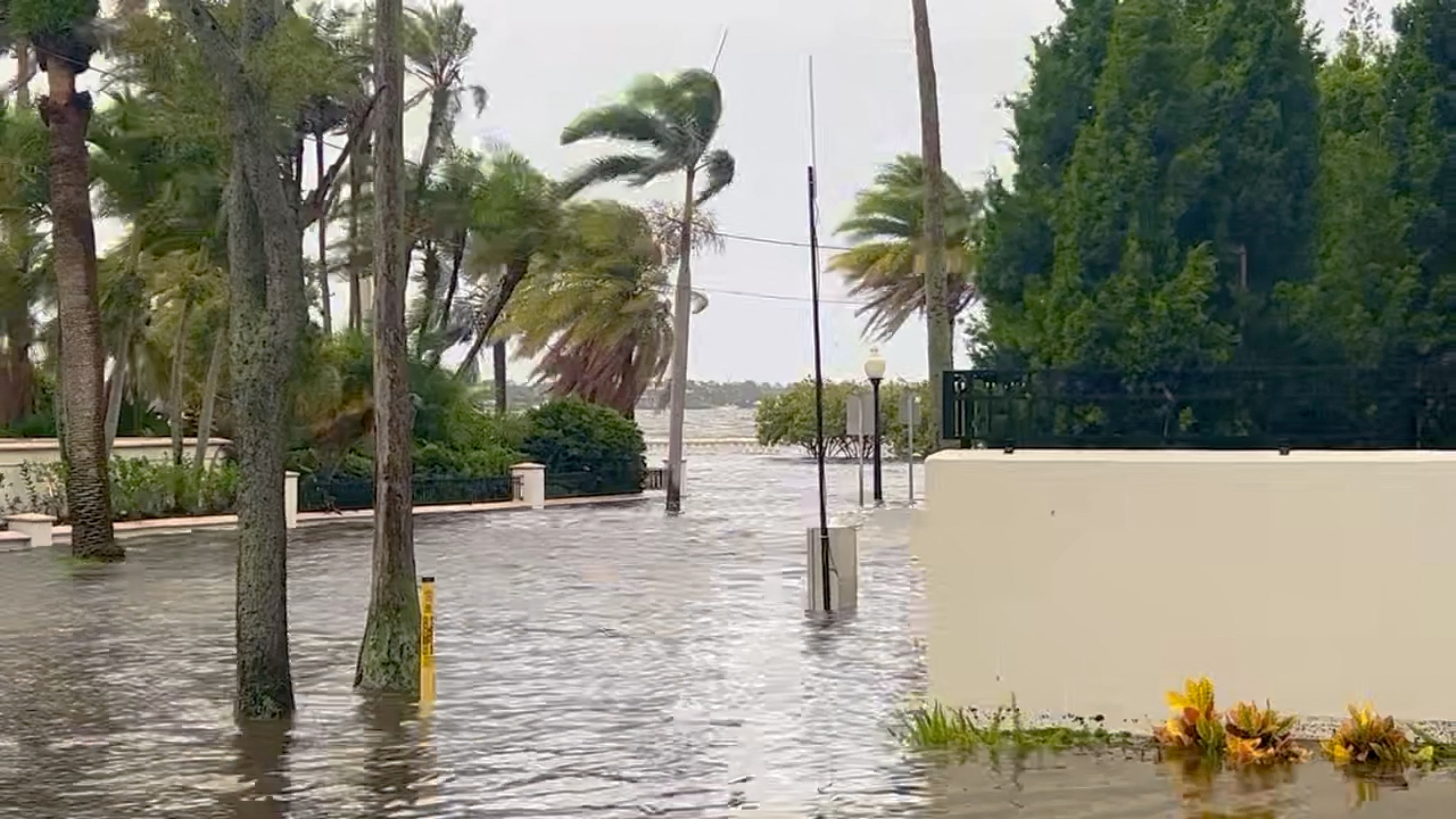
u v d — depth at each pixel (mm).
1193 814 10148
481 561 30531
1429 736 11789
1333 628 12039
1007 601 12703
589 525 40938
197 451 43438
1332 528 12062
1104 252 14391
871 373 42219
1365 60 16906
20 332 45219
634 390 65875
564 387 66000
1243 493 12227
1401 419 12633
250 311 14859
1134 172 14336
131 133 38844
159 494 40812
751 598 23766
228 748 13297
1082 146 14758
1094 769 11508
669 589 25172
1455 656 11789
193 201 39531
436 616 22078
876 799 10984
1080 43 15727
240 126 14758
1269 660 12164
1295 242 14211
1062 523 12594
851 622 20734
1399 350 13602
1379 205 13852
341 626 21188
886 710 14531
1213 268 13906
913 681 16109
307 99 18125
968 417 13469
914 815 10445
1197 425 13039
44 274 43031
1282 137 14398
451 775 12117
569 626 20922
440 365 53844
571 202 58844
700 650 18578
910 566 27250
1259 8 14703
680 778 11852
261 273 14969
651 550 32656
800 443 83500
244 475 14867
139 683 16875
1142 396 13133
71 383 31859
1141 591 12414
